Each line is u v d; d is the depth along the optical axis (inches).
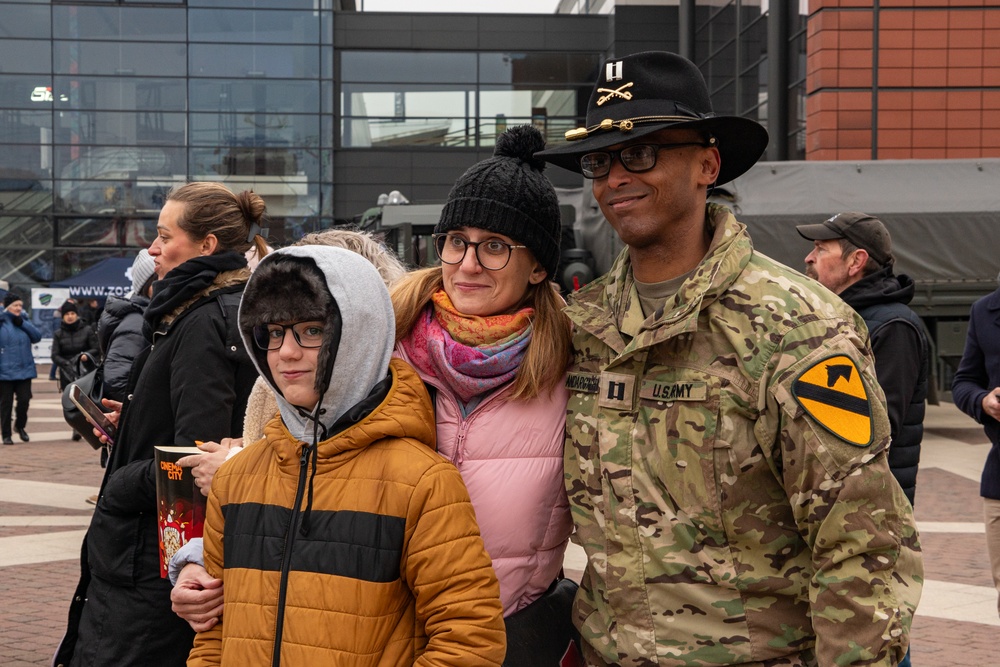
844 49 768.3
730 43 965.8
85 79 1167.0
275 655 75.9
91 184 1176.2
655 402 81.7
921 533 303.1
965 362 179.6
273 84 1171.9
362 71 1186.6
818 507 75.1
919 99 768.9
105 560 110.2
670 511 80.7
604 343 86.5
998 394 166.7
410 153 1194.6
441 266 93.5
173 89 1168.8
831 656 74.3
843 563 74.7
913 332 142.3
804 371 76.0
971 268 523.5
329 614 75.5
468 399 88.2
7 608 223.5
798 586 79.2
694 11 1064.2
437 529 76.6
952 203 521.3
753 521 79.0
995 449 170.6
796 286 80.5
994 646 200.7
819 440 74.7
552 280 93.6
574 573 237.3
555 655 87.2
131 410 114.1
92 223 1179.3
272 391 82.4
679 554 80.0
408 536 76.8
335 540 76.9
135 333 185.8
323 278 79.3
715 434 78.8
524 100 1199.6
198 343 110.4
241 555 79.7
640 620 81.3
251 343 82.4
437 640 75.7
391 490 77.2
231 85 1169.4
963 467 426.6
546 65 1194.0
